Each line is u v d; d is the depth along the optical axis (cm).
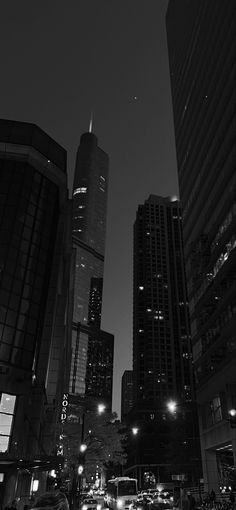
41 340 5166
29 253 5069
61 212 6272
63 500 1683
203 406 6175
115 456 5650
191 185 7600
